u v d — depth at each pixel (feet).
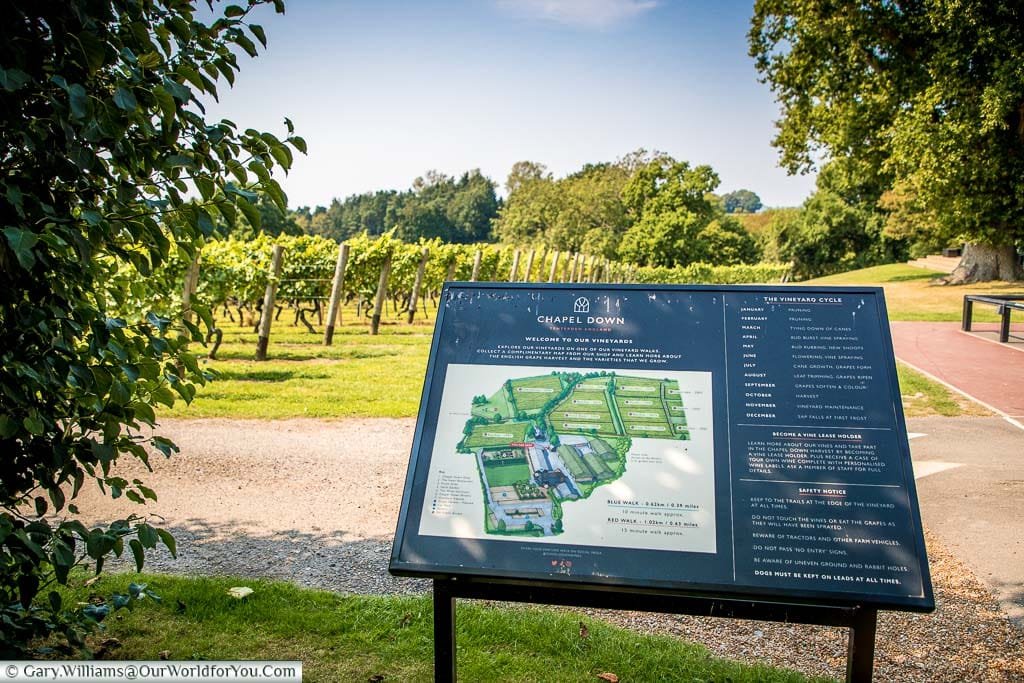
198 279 40.86
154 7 8.75
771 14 94.17
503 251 93.40
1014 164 77.15
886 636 11.91
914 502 7.95
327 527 16.53
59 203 8.29
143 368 9.26
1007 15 69.67
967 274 111.34
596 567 7.95
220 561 14.49
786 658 11.18
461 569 8.07
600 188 333.01
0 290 7.80
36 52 7.55
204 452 22.65
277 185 9.48
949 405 30.53
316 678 10.03
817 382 8.64
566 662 10.64
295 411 28.53
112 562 14.25
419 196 444.96
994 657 11.21
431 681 10.01
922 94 78.48
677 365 8.95
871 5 83.82
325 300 62.23
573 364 9.11
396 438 24.68
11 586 8.59
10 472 8.54
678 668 10.51
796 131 101.76
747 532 7.96
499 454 8.67
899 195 158.81
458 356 9.34
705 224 293.23
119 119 7.68
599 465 8.48
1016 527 16.65
